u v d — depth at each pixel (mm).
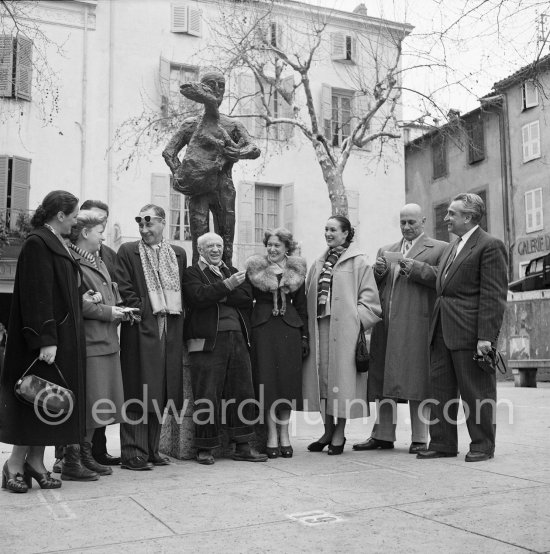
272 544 2922
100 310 4473
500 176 28000
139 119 17766
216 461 5129
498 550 2807
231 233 5953
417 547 2857
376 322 5457
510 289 21922
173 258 5047
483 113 28531
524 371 15141
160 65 19906
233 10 18188
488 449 5008
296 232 21578
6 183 18359
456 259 5148
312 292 5531
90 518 3389
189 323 5078
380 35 19047
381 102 15906
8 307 18734
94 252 4754
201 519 3352
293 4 21109
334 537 3018
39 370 3938
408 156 33344
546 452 5340
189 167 5641
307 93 15977
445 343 5109
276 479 4344
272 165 21562
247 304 5250
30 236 4012
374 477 4371
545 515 3355
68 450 4363
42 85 18750
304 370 5465
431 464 4855
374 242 22562
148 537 3051
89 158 19344
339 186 15680
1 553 2840
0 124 18375
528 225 26656
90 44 19500
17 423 3914
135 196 19688
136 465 4703
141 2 20016
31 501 3766
